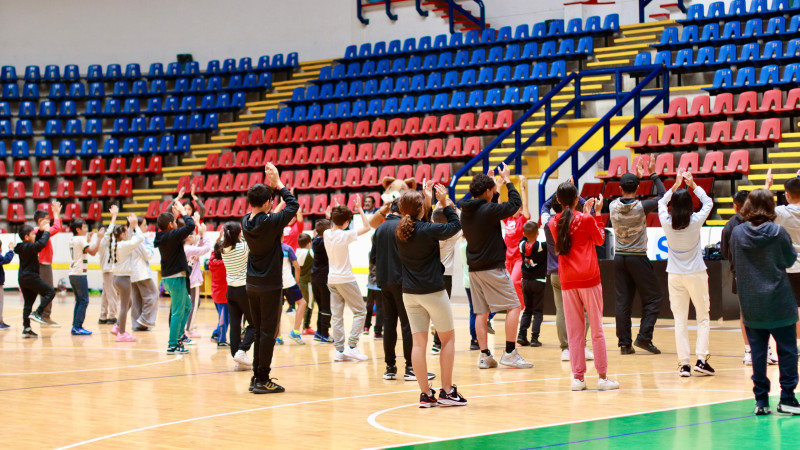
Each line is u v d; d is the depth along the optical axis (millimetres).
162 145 22281
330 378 7629
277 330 6844
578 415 5645
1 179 22516
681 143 15055
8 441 5113
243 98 22953
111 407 6254
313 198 18719
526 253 9469
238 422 5625
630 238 8656
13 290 21125
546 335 10680
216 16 24438
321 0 23625
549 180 16562
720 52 17016
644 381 7031
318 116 20812
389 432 5215
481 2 21844
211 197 20578
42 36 24750
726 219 13859
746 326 5508
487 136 17984
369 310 11203
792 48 16250
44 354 9586
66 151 22547
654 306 8703
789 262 5379
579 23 19781
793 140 14703
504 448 4691
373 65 21641
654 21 20203
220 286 10016
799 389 6473
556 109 17906
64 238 20078
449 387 6125
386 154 18422
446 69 20453
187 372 8117
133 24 24703
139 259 11844
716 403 5984
